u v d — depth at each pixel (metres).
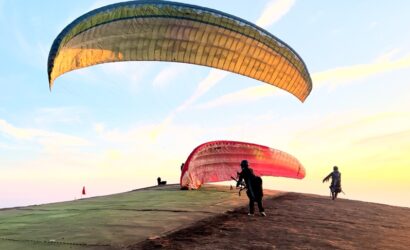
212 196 19.09
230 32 16.39
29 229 11.21
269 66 17.95
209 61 17.31
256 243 9.32
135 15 14.69
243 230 10.82
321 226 12.05
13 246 8.97
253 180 13.70
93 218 12.73
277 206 16.30
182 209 14.30
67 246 8.75
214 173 25.08
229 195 19.78
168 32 15.84
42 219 13.34
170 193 20.95
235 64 17.53
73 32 12.54
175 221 11.70
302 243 9.55
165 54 16.67
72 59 14.02
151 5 14.82
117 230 10.37
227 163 26.09
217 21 15.91
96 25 13.79
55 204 19.19
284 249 8.88
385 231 12.12
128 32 15.16
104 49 15.09
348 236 10.83
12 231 10.99
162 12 15.05
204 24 15.88
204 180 24.22
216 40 16.58
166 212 13.60
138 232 10.09
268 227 11.38
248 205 15.98
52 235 10.01
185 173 22.48
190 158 22.94
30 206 18.94
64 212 15.12
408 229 12.88
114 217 12.71
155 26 15.44
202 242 9.25
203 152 24.20
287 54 17.88
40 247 8.76
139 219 12.14
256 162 28.09
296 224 12.21
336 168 21.70
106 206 16.14
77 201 20.34
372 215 15.49
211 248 8.69
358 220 13.85
